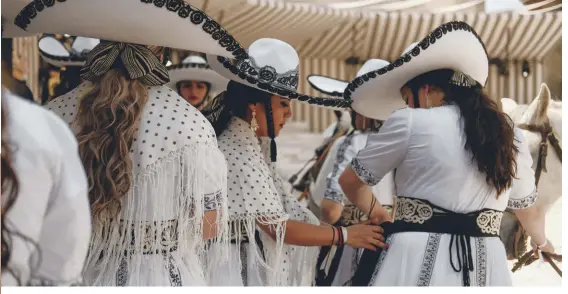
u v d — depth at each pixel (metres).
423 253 2.49
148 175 2.07
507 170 2.51
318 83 4.34
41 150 1.46
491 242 2.54
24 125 1.47
